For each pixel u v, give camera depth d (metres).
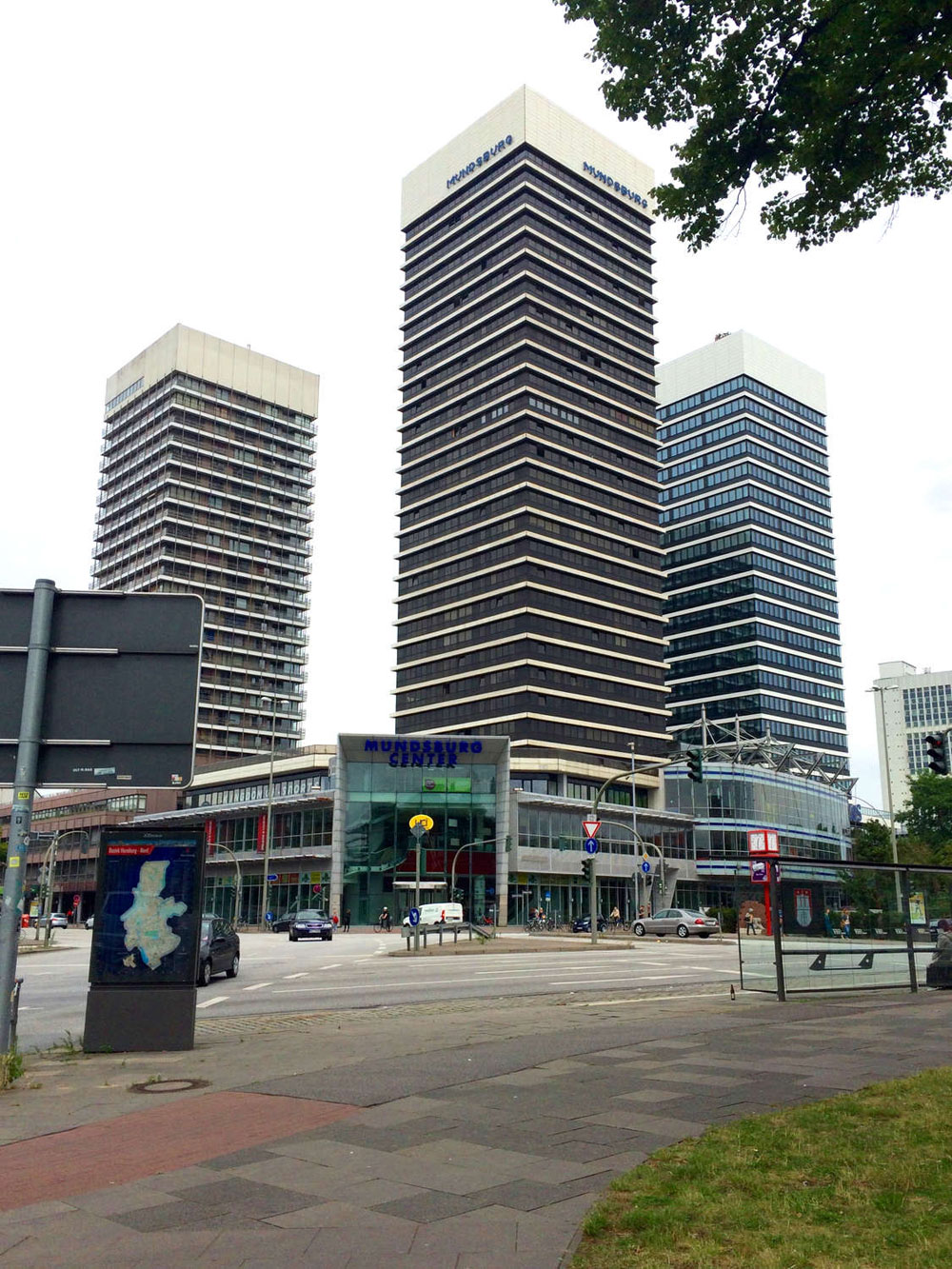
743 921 19.61
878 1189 5.60
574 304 126.25
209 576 150.88
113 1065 11.10
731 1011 15.56
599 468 123.44
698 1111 7.80
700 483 161.25
